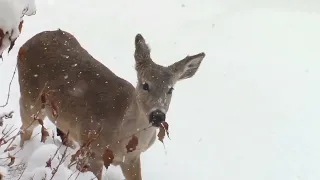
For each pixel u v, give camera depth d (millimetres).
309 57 16734
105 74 7824
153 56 16047
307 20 20375
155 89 6750
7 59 11883
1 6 3449
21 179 5973
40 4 19219
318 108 12820
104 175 8141
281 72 15164
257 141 10852
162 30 18531
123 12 20047
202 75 14508
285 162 9953
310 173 9531
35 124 8211
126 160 7508
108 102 7383
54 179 6020
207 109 12375
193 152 10008
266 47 17375
